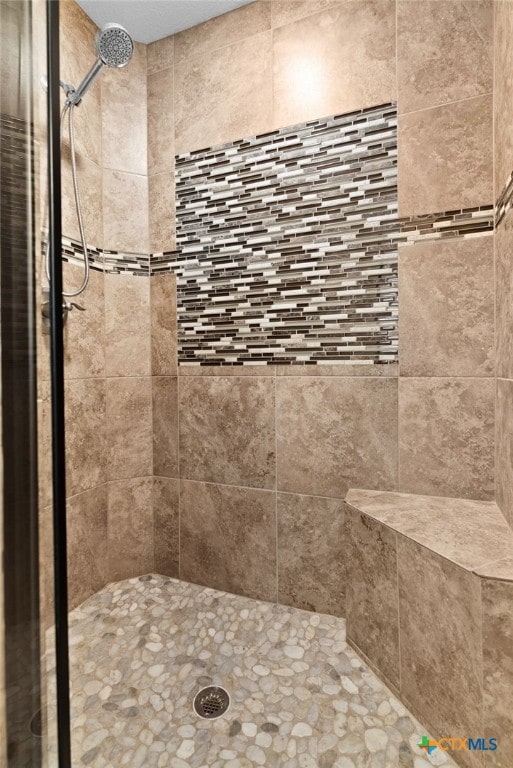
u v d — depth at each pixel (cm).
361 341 149
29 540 40
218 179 171
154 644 140
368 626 129
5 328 39
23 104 40
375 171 145
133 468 185
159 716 110
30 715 41
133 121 181
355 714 111
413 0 138
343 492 153
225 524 173
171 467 184
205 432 177
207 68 171
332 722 108
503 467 123
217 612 158
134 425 184
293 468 161
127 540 184
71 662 131
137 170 183
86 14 165
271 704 114
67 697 44
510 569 93
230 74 167
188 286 179
